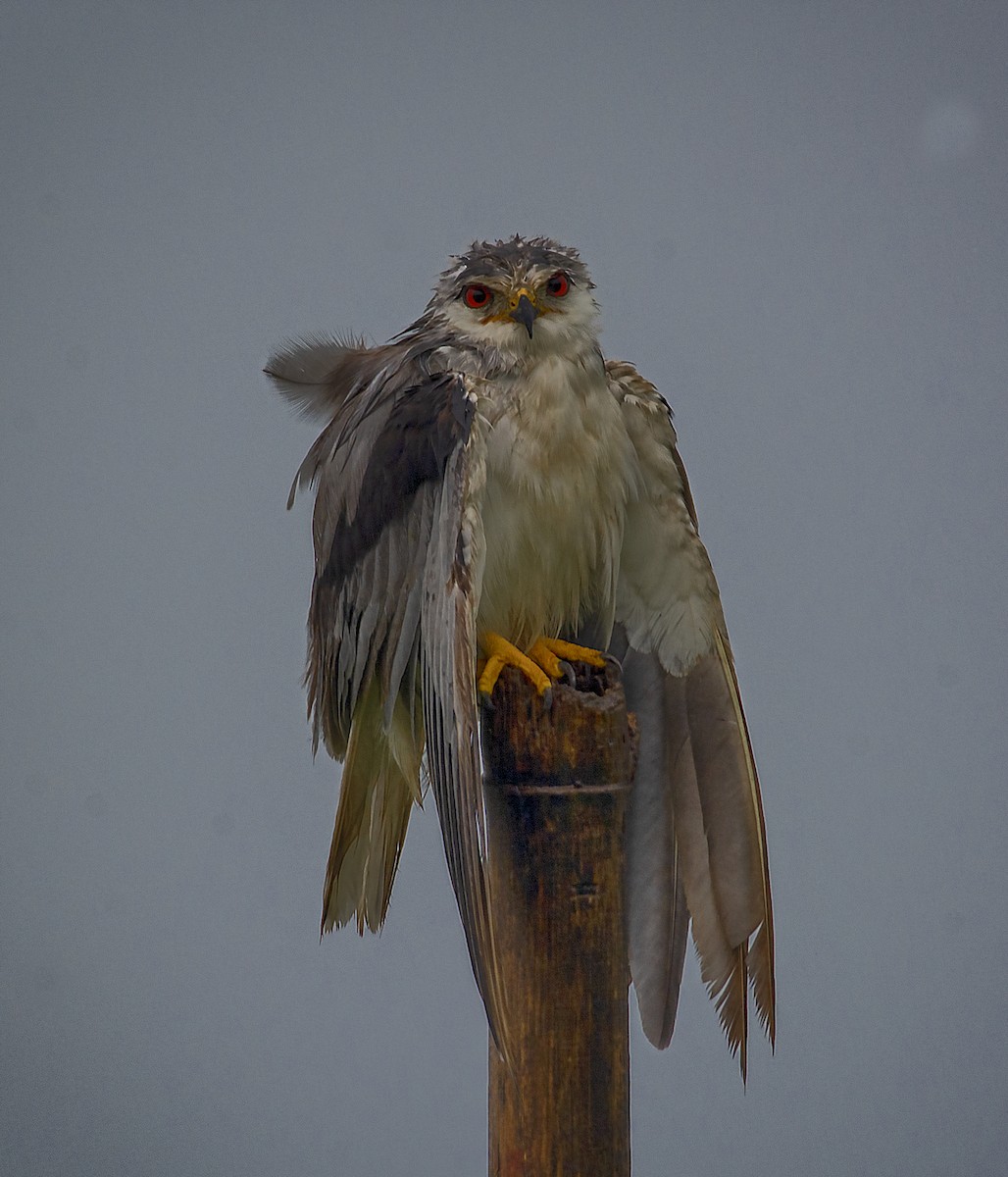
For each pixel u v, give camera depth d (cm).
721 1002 838
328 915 856
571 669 738
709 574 872
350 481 851
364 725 849
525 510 838
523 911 700
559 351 846
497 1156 705
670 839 862
